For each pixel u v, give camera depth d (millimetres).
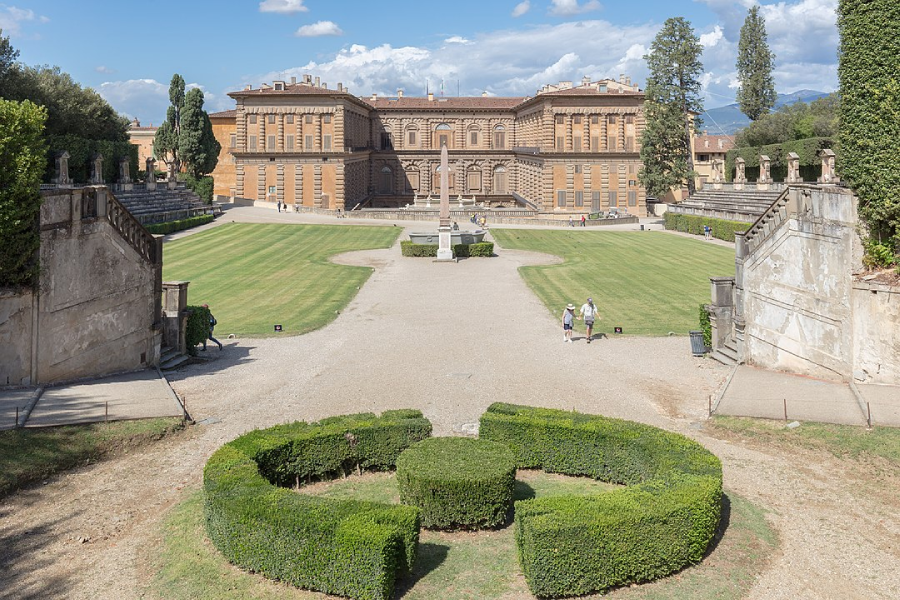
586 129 112625
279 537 11953
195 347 30609
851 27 23141
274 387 25234
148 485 16391
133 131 134250
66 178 63062
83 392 22422
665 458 14852
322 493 15875
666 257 63188
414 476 13922
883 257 22578
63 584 12125
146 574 12453
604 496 12805
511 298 44562
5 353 21828
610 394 24141
